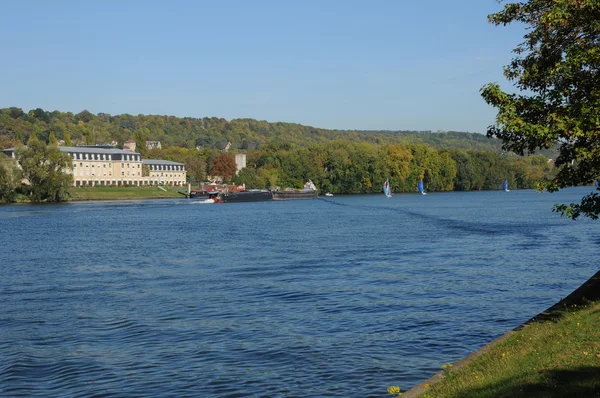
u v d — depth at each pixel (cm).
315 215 13338
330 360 2817
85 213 14212
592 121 2692
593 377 1816
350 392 2416
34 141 18312
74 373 2711
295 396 2388
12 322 3625
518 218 11494
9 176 17775
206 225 10750
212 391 2464
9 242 8062
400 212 14062
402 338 3164
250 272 5362
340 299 4144
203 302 4119
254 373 2661
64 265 5962
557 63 2886
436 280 4797
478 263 5647
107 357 2931
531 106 2945
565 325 2566
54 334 3353
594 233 8262
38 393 2484
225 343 3128
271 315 3725
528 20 3116
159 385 2545
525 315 3612
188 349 3036
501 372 2061
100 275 5341
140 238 8512
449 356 2853
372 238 8094
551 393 1745
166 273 5397
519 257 5988
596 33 2942
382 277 4981
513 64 3244
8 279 5172
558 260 5747
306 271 5369
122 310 3912
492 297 4122
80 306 4047
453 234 8456
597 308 2759
